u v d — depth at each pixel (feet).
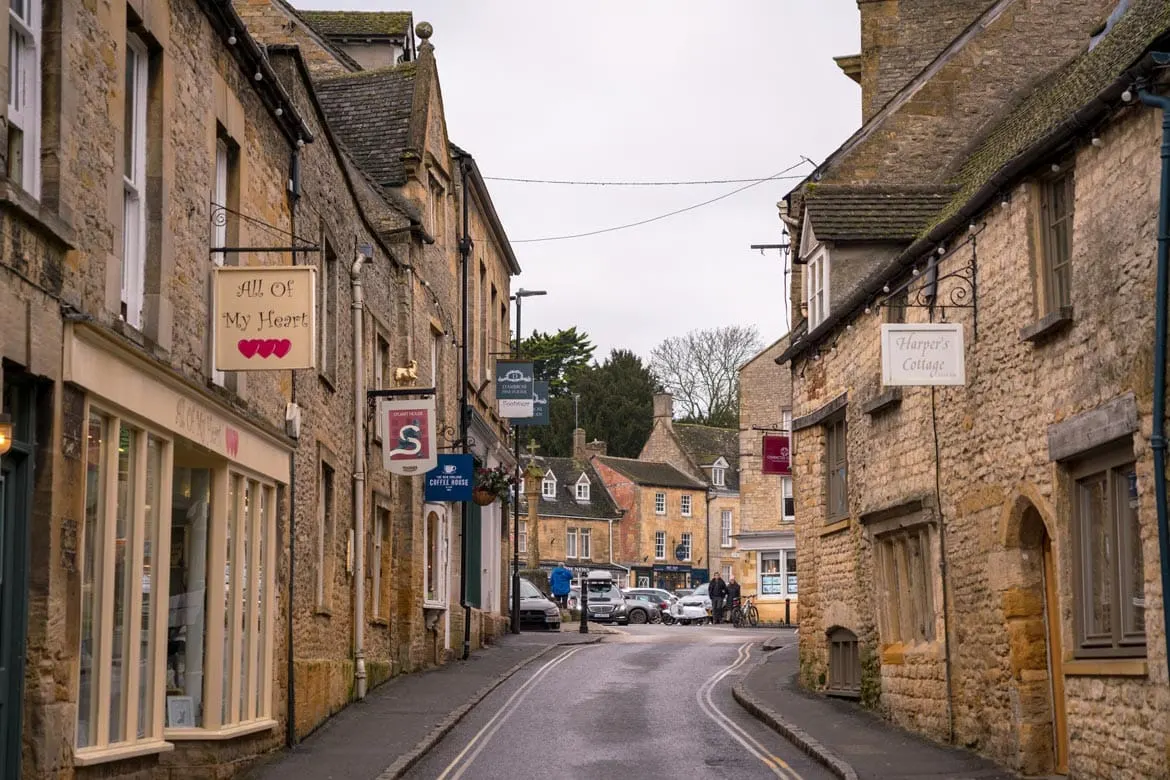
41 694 30.71
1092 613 42.75
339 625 64.85
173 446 41.24
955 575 53.72
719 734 59.82
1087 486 42.91
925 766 48.39
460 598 96.63
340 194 63.82
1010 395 47.67
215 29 44.70
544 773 48.44
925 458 56.90
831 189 75.41
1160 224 35.81
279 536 52.39
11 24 30.37
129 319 38.37
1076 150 41.98
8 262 28.78
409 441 70.44
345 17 108.99
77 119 32.99
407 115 86.89
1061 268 44.88
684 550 277.03
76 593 32.60
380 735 55.93
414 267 81.66
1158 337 35.81
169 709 44.27
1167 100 35.81
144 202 39.19
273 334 42.22
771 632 148.05
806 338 73.56
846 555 68.74
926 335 47.19
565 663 95.20
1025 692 46.75
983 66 79.97
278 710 51.67
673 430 285.23
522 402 110.32
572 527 267.39
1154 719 37.11
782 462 94.48
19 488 30.58
